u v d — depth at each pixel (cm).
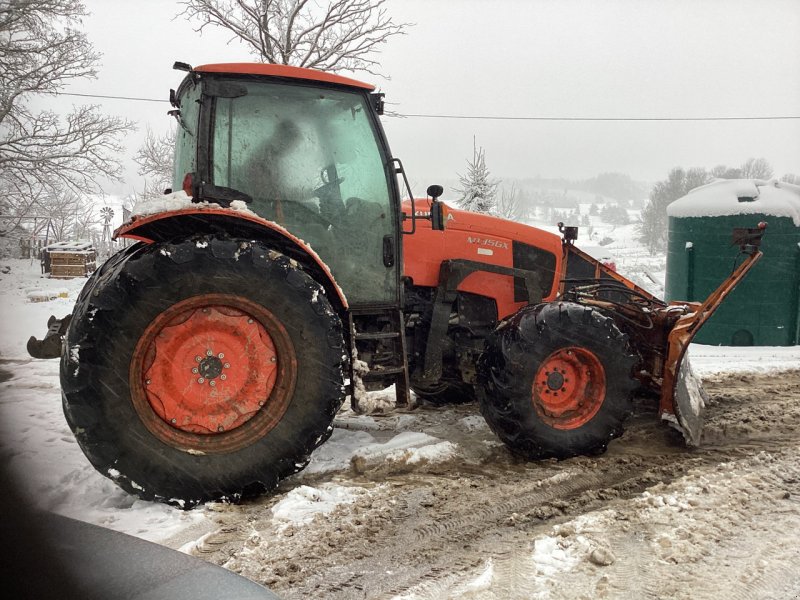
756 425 415
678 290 767
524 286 405
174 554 113
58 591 97
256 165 310
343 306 312
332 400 290
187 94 340
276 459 283
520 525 270
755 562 234
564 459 351
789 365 598
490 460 352
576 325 346
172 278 264
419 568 232
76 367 251
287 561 234
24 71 1747
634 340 407
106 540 114
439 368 385
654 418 434
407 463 341
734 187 738
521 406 339
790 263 712
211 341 277
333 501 287
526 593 214
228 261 272
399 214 336
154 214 268
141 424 264
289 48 1308
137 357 263
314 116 319
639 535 256
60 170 1892
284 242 300
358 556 240
